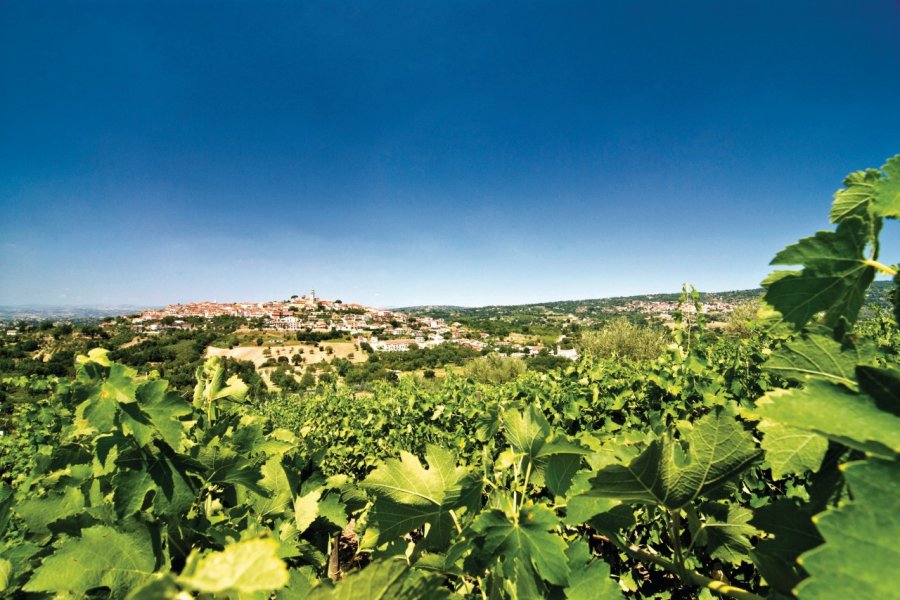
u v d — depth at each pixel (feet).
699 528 3.33
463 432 24.58
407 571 2.25
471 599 3.88
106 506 4.47
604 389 16.84
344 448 31.17
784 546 2.58
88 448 5.92
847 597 1.36
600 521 3.74
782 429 2.68
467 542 3.31
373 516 4.24
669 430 2.85
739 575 7.80
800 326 2.71
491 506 3.81
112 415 3.92
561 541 3.04
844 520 1.43
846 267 2.46
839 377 2.29
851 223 2.37
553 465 3.92
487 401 27.04
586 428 15.52
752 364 13.29
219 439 6.25
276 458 6.57
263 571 1.64
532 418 4.00
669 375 14.32
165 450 4.39
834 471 2.50
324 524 6.70
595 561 3.17
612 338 103.60
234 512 6.02
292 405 54.49
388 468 4.19
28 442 22.11
